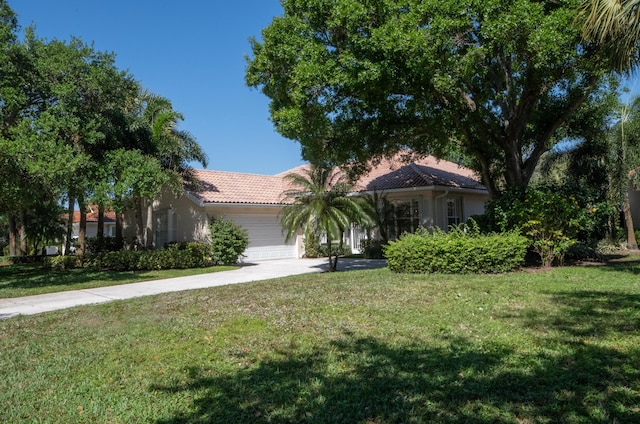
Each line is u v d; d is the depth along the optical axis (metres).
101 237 23.42
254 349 5.34
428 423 3.32
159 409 3.78
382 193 19.75
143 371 4.74
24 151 12.62
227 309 7.66
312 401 3.79
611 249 17.23
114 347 5.68
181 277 14.86
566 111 13.54
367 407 3.64
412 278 10.39
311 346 5.34
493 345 5.02
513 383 3.93
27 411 3.83
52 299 10.91
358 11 9.89
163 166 18.69
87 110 15.91
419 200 19.39
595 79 11.98
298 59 10.85
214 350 5.37
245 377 4.44
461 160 22.98
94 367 4.93
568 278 9.59
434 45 9.52
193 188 19.78
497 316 6.34
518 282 9.16
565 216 11.71
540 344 4.98
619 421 3.21
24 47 15.02
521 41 9.73
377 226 19.52
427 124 12.86
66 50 15.30
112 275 15.73
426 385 3.99
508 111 14.05
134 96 18.73
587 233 13.45
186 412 3.71
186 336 6.03
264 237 21.25
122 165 15.23
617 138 17.55
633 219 22.88
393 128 13.30
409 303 7.45
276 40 11.22
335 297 8.23
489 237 11.41
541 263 12.59
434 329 5.80
